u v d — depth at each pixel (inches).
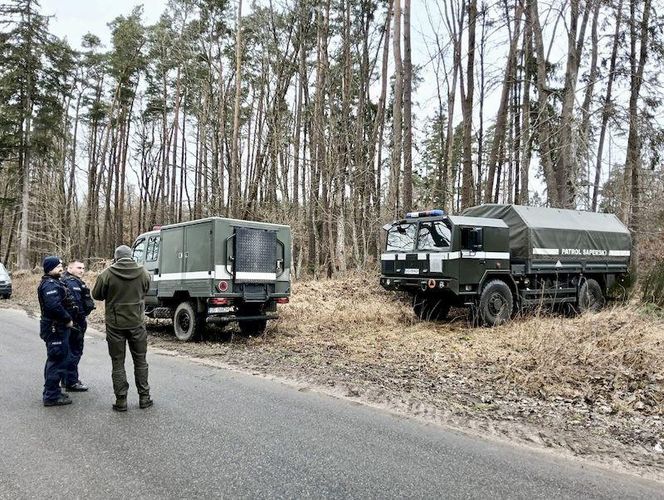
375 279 670.5
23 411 202.7
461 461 161.2
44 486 134.7
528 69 772.6
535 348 319.0
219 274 375.9
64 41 1269.7
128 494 130.6
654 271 529.7
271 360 317.7
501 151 805.9
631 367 276.8
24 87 1122.7
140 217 1695.4
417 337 396.8
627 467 162.4
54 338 210.5
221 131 1123.3
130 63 1385.3
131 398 225.5
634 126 617.9
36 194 1266.0
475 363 306.2
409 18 612.7
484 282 446.9
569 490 142.3
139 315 209.8
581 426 203.2
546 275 487.2
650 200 836.6
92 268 1151.6
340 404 223.0
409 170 622.8
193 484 137.4
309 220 945.5
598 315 431.2
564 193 599.8
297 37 1005.8
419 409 219.0
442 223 436.5
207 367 297.0
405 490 137.8
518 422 205.6
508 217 477.1
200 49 1129.4
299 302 557.9
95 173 1504.7
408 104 618.8
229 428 185.3
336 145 771.4
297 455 160.9
